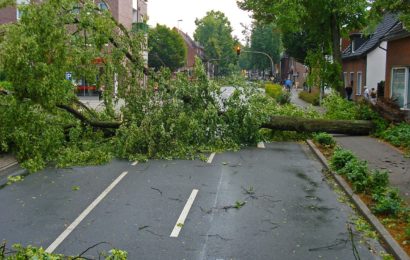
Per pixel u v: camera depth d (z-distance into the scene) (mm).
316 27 24672
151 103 14812
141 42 15062
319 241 7258
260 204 9242
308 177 11562
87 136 15070
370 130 17375
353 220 8227
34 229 7801
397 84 22375
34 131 12719
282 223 8102
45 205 9141
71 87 13508
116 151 13992
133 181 11070
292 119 16781
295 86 73125
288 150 15492
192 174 11852
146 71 15289
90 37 13570
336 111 18766
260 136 16375
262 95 16562
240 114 15859
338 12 23516
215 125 15328
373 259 6574
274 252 6836
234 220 8273
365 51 31688
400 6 12508
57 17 13047
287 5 23656
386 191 9109
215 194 9969
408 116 19500
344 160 11672
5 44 12000
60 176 11555
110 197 9711
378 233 7418
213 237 7441
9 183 10797
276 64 95625
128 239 7355
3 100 12516
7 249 6441
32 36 12016
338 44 24484
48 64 12578
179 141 14461
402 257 6355
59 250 6918
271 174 11898
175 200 9508
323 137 15461
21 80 12133
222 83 16297
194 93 15570
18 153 12641
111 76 14453
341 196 9742
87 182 10961
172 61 58281
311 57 24844
